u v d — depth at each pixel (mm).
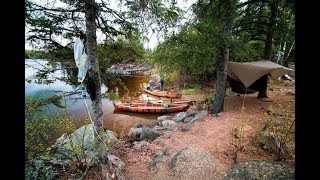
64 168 3850
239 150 5723
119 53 6129
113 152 6137
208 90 20344
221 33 7941
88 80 5125
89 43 4914
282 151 5082
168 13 5281
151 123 13031
